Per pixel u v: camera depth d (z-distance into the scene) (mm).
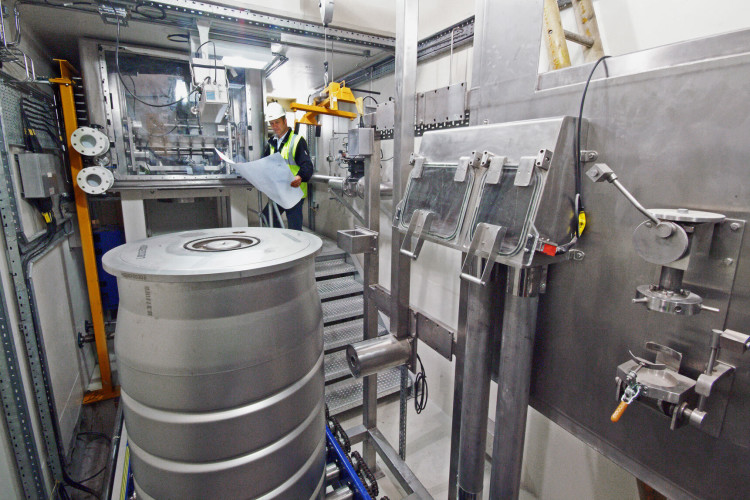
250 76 2779
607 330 805
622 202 744
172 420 739
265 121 2938
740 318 601
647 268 716
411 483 1558
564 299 889
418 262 2383
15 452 1479
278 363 794
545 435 1622
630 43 1185
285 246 890
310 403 899
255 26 2137
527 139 769
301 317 846
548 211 717
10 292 1522
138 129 2637
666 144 666
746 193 576
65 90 2258
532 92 906
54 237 2168
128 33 2332
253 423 773
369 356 1331
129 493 1154
